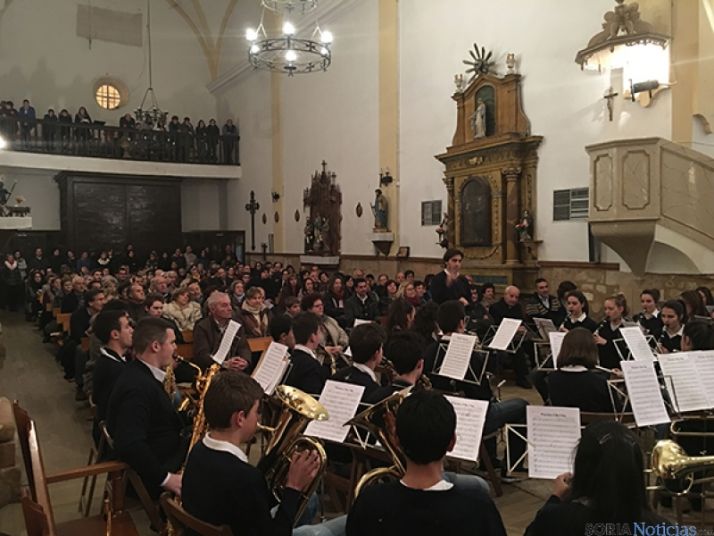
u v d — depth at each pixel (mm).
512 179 9383
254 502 2041
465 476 2664
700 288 6480
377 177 12984
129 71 20125
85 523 2773
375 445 3057
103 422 3418
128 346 3846
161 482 2727
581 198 8523
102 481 4355
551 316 7242
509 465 3746
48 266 17422
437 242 11289
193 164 19062
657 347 4863
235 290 8734
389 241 12438
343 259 14055
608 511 1503
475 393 4066
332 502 3689
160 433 3092
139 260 19047
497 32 9844
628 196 7109
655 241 7039
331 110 14602
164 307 6770
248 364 5180
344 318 8203
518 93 9398
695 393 3281
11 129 16562
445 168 10836
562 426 2838
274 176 17578
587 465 1572
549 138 8992
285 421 2361
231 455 2107
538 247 9266
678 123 7301
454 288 5719
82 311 7512
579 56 7777
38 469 2352
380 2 12648
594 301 8359
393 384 3309
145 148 18438
